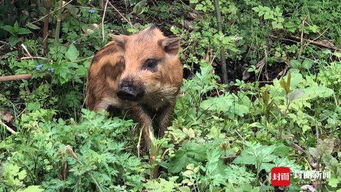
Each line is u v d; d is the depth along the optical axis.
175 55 5.37
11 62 6.14
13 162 4.69
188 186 4.90
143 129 5.45
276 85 5.94
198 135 5.24
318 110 5.86
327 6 7.30
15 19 6.63
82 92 6.10
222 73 6.46
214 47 6.59
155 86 5.25
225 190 4.59
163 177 5.05
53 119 5.42
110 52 5.56
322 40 7.04
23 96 5.93
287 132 5.51
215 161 4.70
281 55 6.74
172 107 5.54
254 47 6.82
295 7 7.37
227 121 5.56
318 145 4.71
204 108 5.73
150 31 5.36
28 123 5.25
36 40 6.58
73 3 7.04
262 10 6.79
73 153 4.59
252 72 6.70
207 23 6.80
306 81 6.04
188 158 4.96
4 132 5.55
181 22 7.06
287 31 7.07
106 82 5.57
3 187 4.44
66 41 6.62
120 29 6.77
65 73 5.79
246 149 4.97
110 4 7.17
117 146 4.86
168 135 5.26
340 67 6.15
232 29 6.86
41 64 6.00
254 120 5.78
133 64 5.19
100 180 4.55
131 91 5.11
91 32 6.61
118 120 5.16
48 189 4.55
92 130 4.93
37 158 4.72
